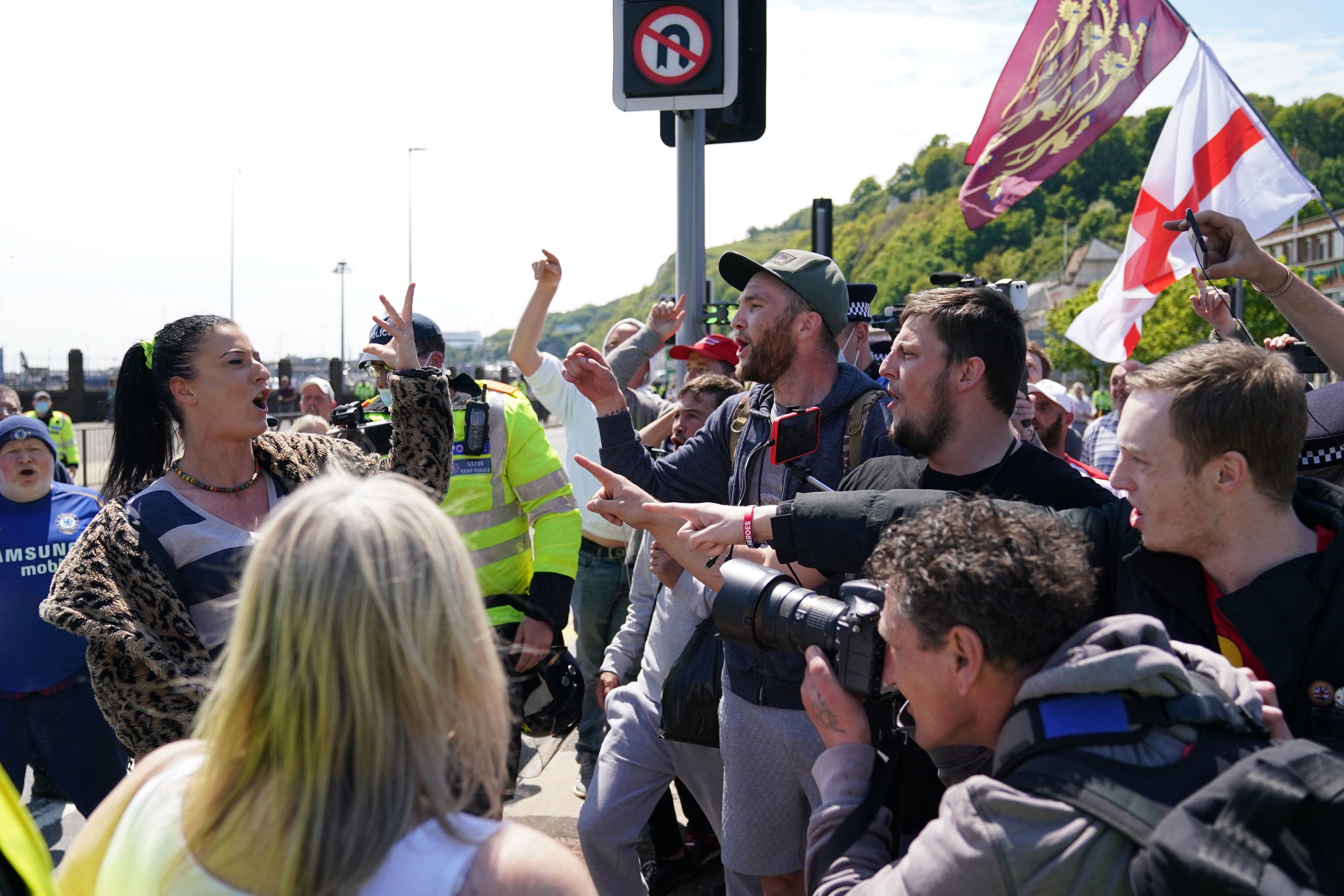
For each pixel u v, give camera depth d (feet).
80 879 3.76
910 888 3.82
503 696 3.82
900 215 467.52
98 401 96.43
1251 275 7.01
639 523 7.25
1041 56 17.56
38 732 11.14
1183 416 4.66
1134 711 3.79
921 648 4.24
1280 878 3.23
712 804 8.91
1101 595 5.30
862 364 13.06
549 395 13.34
